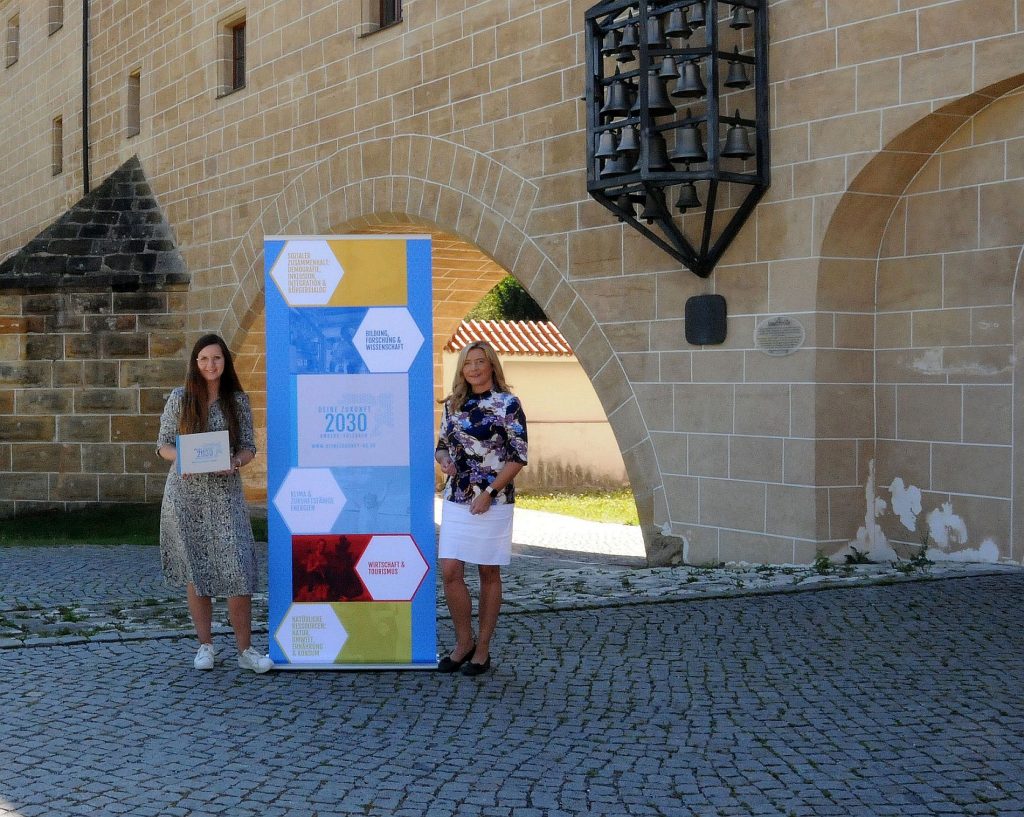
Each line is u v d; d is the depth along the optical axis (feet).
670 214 37.40
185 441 21.74
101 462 63.93
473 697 20.51
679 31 34.32
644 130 34.45
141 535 52.49
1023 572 31.27
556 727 18.63
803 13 34.17
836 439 34.68
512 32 43.96
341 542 22.77
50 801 15.46
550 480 81.51
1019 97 31.42
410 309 22.85
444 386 78.28
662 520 38.91
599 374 40.78
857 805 15.20
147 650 24.20
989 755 16.97
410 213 49.19
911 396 34.53
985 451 32.94
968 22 30.99
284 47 56.44
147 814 14.99
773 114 35.01
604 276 40.50
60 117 80.48
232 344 60.75
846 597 28.32
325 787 15.97
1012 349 32.27
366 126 51.47
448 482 22.41
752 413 35.96
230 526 22.41
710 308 36.78
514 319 118.73
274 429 22.86
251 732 18.53
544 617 26.84
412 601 22.75
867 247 34.71
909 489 34.68
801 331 34.55
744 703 19.76
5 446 64.64
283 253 22.80
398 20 50.37
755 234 35.70
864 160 32.96
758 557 35.91
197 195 63.21
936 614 26.18
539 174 42.93
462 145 46.29
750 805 15.24
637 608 27.66
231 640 25.27
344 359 22.85
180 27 64.59
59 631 26.58
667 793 15.70
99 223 66.13
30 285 64.34
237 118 59.88
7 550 47.03
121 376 63.87
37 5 83.51
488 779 16.26
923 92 31.81
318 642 22.70
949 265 33.40
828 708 19.36
